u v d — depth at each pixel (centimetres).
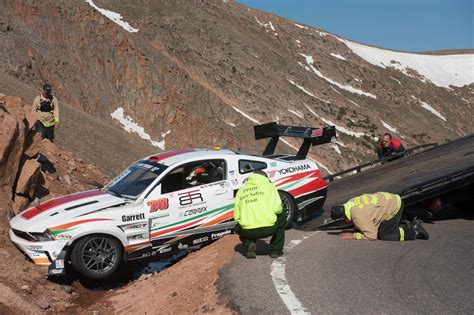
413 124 12862
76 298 723
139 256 778
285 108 9219
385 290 566
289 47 13300
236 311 524
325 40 14662
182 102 6284
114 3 9744
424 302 528
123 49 6016
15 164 912
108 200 784
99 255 746
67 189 1137
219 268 661
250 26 12644
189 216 810
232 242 784
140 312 615
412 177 1152
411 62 16938
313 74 12506
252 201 680
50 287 723
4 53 4428
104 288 775
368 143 9881
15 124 887
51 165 1184
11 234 774
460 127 14212
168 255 930
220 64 9412
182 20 10219
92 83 5419
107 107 5447
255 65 10112
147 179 815
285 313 508
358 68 14262
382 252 736
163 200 794
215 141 6212
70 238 724
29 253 722
